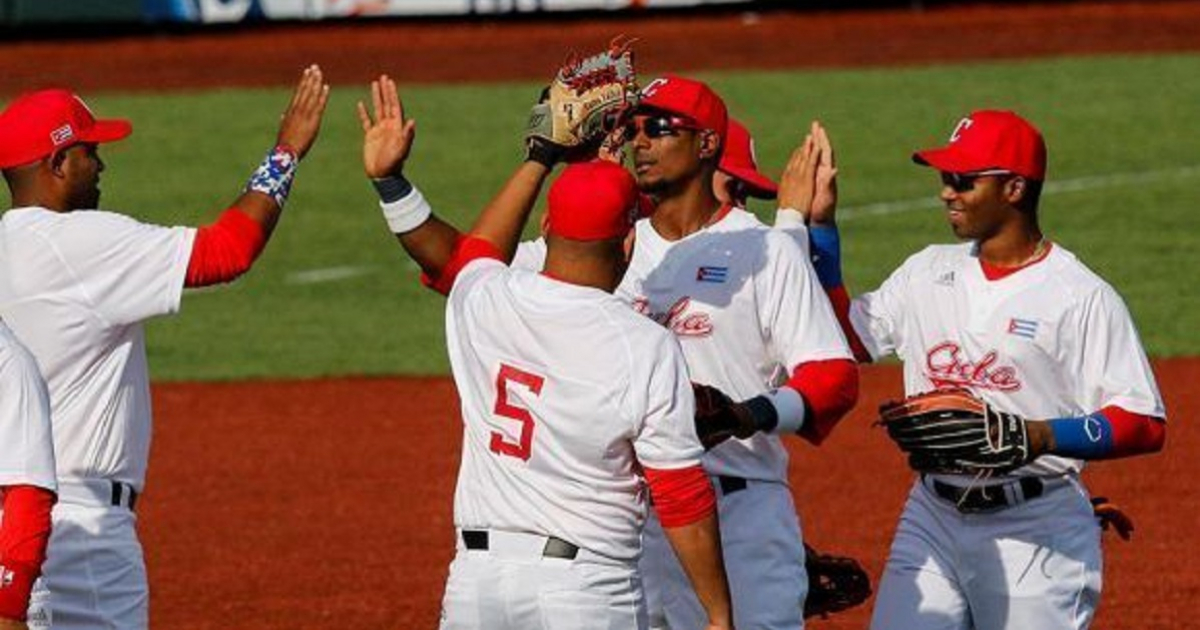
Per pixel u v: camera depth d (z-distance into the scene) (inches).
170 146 3189.0
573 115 896.9
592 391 813.2
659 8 4279.0
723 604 829.2
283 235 2659.9
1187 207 2632.9
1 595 812.0
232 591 1406.3
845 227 2583.7
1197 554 1430.9
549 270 837.8
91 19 4229.8
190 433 1843.0
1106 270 2346.2
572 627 828.0
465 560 850.1
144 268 924.6
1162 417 947.3
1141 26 3959.2
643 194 979.3
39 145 939.3
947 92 3383.4
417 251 917.8
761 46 3929.6
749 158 1045.2
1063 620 973.2
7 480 814.5
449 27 4244.6
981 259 979.3
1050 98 3304.6
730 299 959.0
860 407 1855.3
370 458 1750.7
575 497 826.8
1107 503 1012.5
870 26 4097.0
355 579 1427.2
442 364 2086.6
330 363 2096.5
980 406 920.9
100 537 935.7
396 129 912.3
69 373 930.7
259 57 3988.7
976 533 972.6
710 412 872.9
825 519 1536.7
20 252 926.4
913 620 981.8
